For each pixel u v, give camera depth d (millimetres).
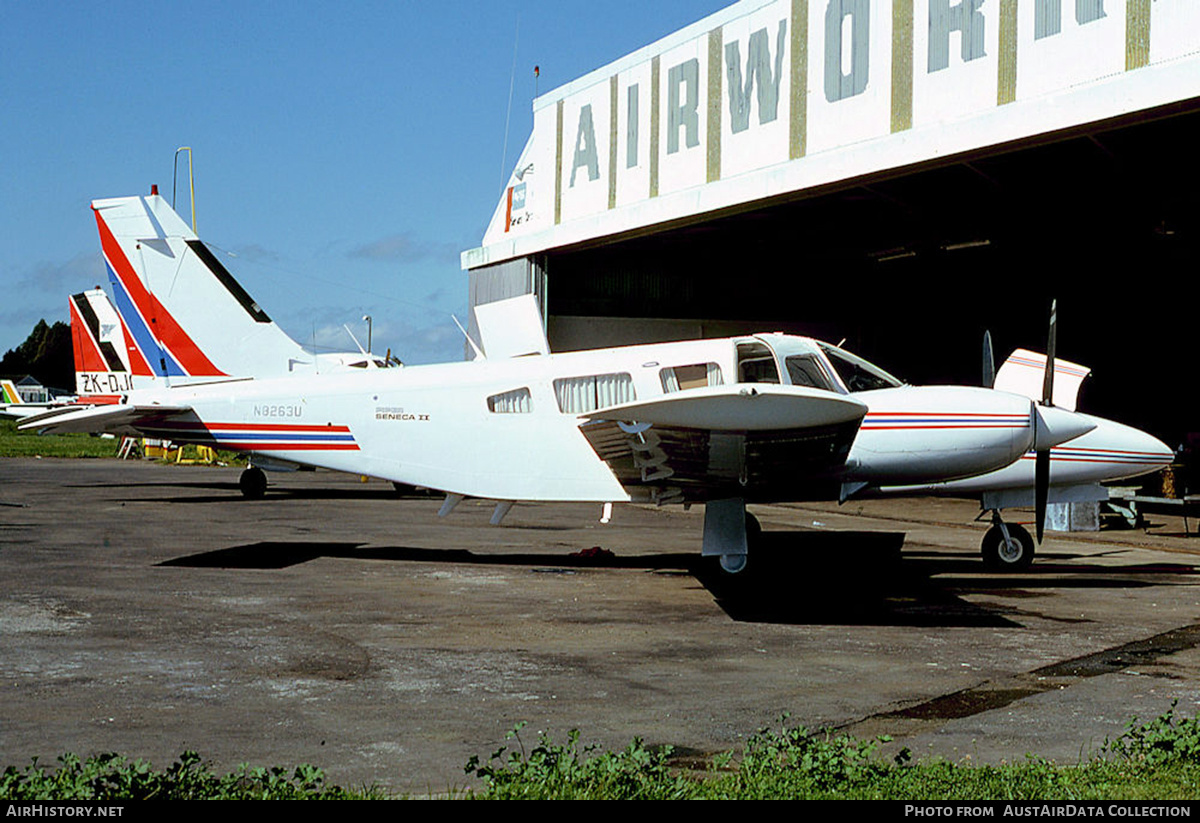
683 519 15773
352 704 5199
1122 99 12156
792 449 8125
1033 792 3771
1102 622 7602
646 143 19969
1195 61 11461
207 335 16469
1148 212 18188
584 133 21688
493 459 10219
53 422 13609
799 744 4223
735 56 17922
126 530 12805
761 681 5781
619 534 13414
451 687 5566
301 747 4480
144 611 7543
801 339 9773
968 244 21094
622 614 7789
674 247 23703
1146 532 14375
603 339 24078
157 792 3580
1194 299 22859
